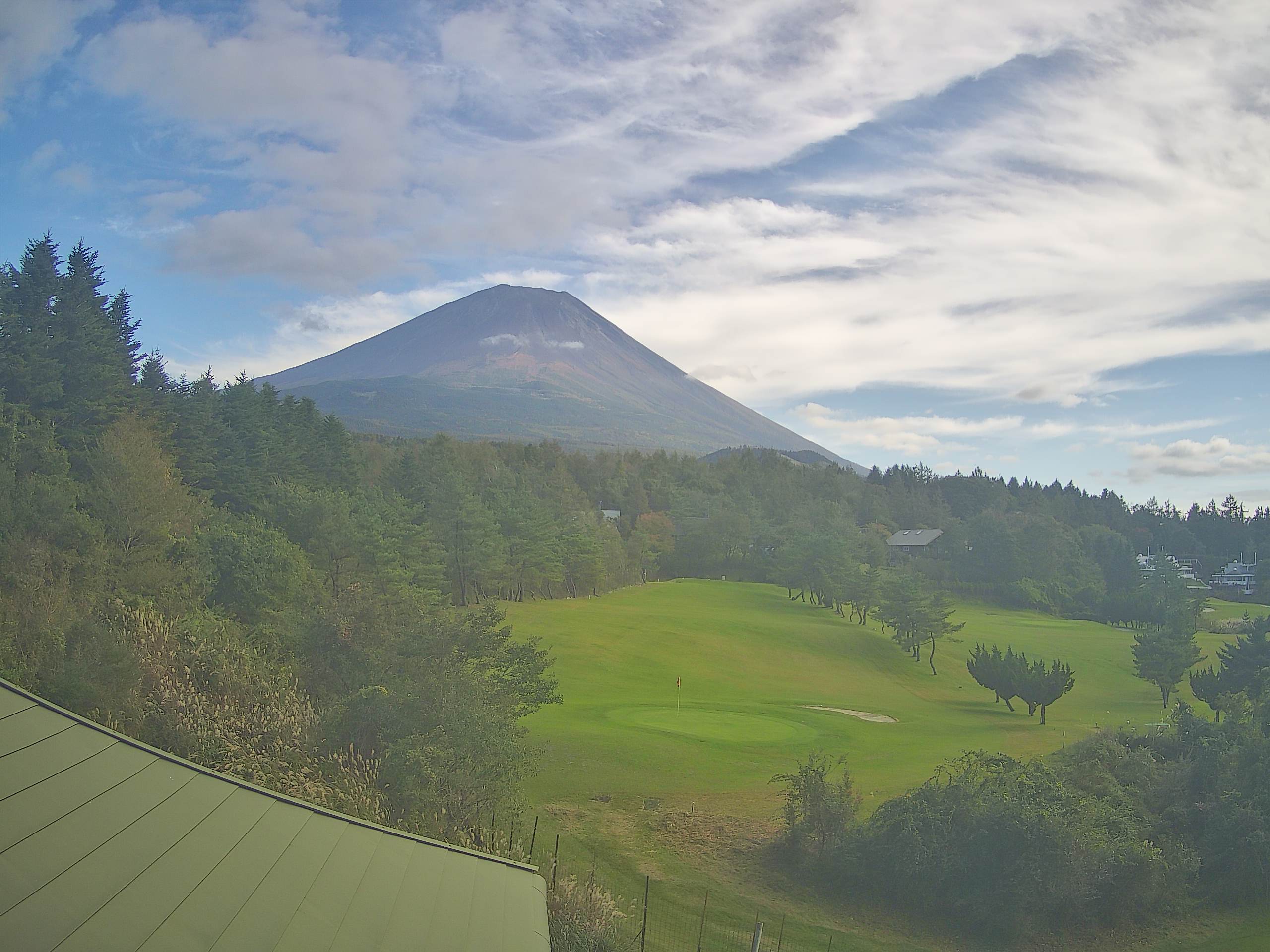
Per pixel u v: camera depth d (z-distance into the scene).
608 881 21.86
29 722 9.56
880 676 78.12
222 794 10.51
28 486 36.78
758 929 18.16
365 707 22.00
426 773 19.78
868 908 22.59
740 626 87.69
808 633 89.25
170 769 10.40
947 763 36.66
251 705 22.53
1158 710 69.19
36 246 58.28
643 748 34.97
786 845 24.78
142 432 54.34
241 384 88.12
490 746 21.91
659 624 83.50
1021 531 143.38
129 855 8.27
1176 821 25.83
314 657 27.02
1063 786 24.89
